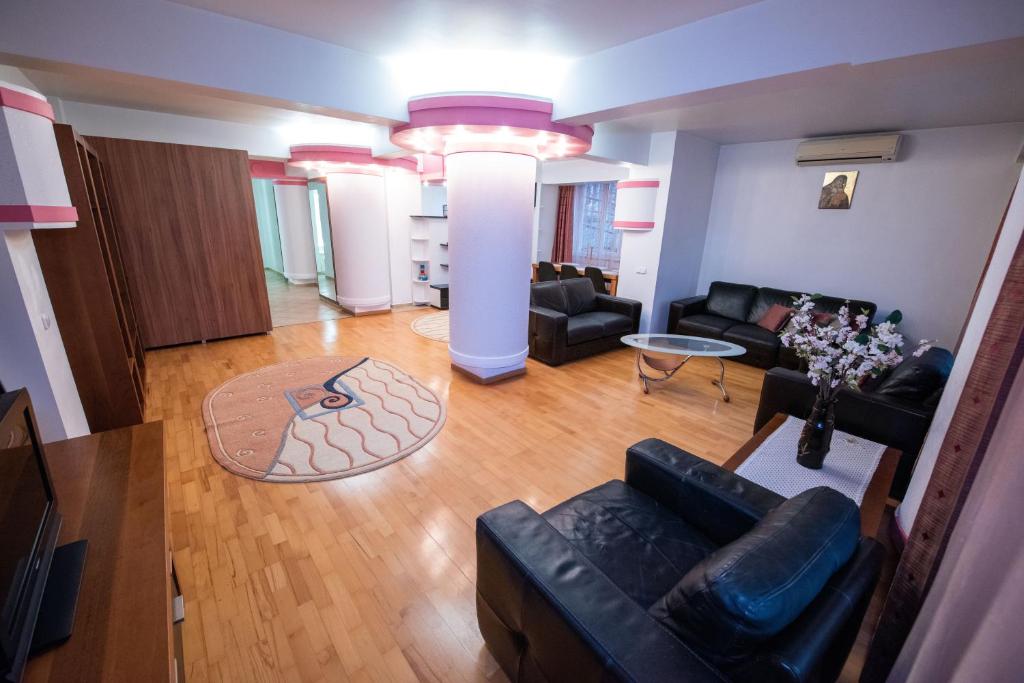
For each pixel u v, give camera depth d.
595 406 3.41
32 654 0.91
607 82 2.40
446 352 4.54
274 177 7.27
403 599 1.67
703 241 5.46
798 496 1.15
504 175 3.15
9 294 1.68
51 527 1.09
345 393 3.46
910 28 1.46
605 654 0.89
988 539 0.83
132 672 0.89
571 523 1.51
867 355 1.71
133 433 1.69
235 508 2.14
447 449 2.73
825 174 4.38
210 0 1.88
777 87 1.94
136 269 4.11
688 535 1.50
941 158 3.72
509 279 3.43
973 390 1.00
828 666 1.02
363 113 2.58
